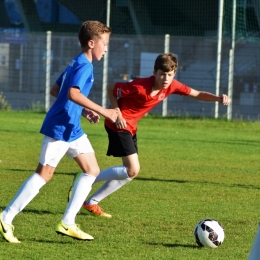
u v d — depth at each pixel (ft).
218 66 216.33
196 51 279.90
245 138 176.65
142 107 70.79
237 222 70.28
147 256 54.65
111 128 70.49
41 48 273.33
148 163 121.39
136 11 293.43
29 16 320.09
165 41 223.92
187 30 290.15
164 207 77.87
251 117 246.88
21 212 71.72
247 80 266.36
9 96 272.10
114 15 297.74
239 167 119.75
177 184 96.94
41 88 274.16
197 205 79.87
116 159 127.13
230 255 55.88
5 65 270.67
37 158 122.62
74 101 54.65
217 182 100.48
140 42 291.38
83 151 59.06
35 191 57.31
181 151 142.31
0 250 55.11
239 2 270.05
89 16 307.99
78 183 58.59
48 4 316.81
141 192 88.74
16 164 113.70
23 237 60.18
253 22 272.92
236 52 271.90
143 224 67.77
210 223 58.65
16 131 171.32
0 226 57.11
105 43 58.03
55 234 61.82
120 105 71.00
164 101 228.63
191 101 259.19
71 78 55.36
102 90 230.48
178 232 64.34
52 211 73.00
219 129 201.87
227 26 277.23
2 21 326.03
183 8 289.94
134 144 71.92
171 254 55.57
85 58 56.90
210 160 128.88
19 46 269.23
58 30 318.45
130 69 266.16
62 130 56.85
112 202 80.43
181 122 213.46
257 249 37.91
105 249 56.65
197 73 263.49
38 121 204.33
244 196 87.81
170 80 65.41
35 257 53.26
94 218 70.38
